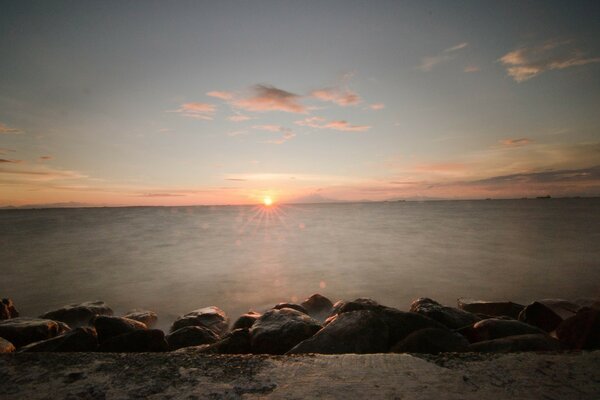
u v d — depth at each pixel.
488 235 26.59
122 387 1.92
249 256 19.22
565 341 3.27
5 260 18.53
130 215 103.88
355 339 3.01
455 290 11.34
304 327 4.14
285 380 1.99
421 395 1.81
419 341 2.97
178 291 11.89
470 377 2.01
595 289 10.98
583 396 1.79
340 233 32.81
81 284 13.05
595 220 42.47
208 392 1.86
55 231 39.19
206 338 5.17
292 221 62.62
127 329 4.74
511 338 2.85
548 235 25.59
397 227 38.41
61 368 2.16
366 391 1.85
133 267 16.22
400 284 12.23
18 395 1.85
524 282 12.00
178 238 30.56
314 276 13.80
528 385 1.91
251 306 10.25
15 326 5.45
